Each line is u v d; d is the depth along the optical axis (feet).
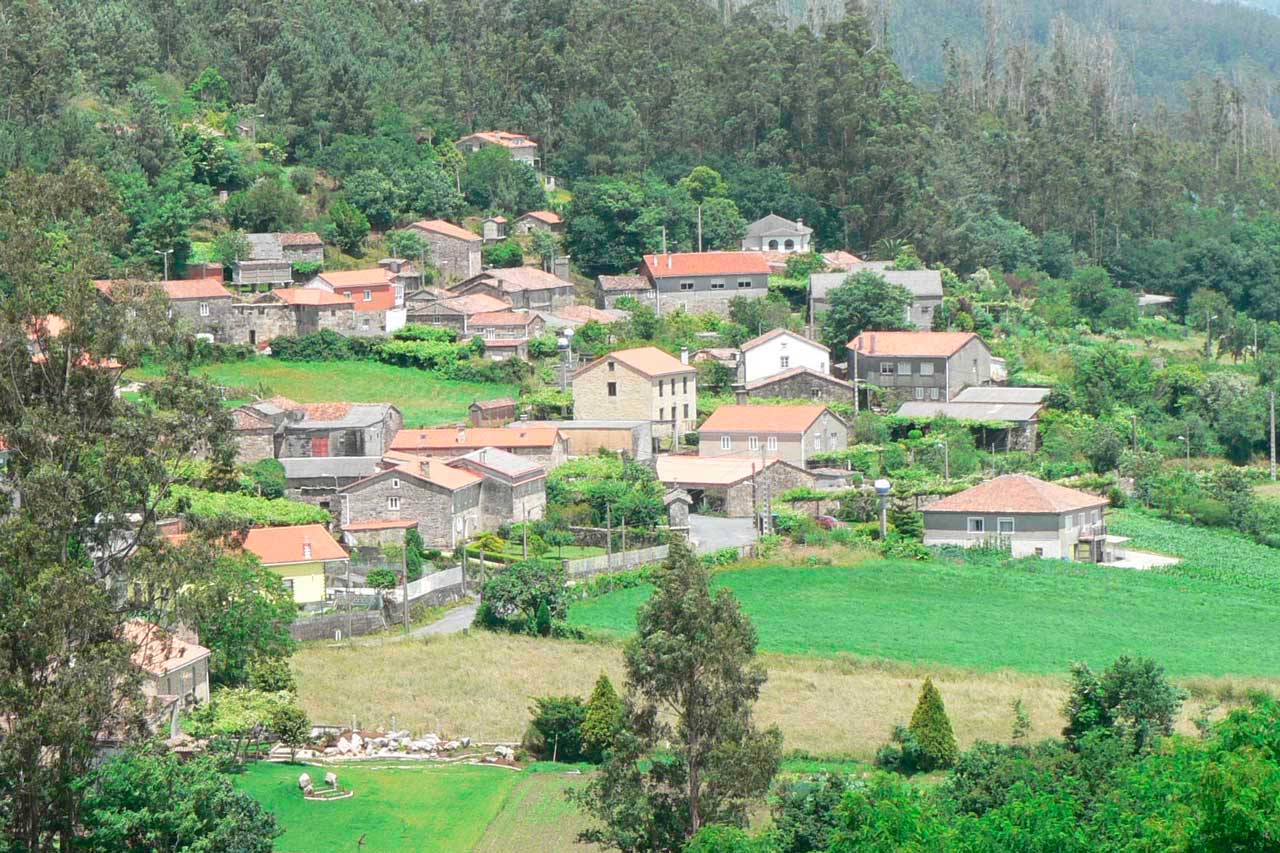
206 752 558.56
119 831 473.26
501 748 633.20
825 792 510.58
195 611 520.01
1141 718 596.70
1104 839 434.30
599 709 624.59
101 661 478.59
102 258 549.95
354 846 533.55
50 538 492.95
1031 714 655.76
